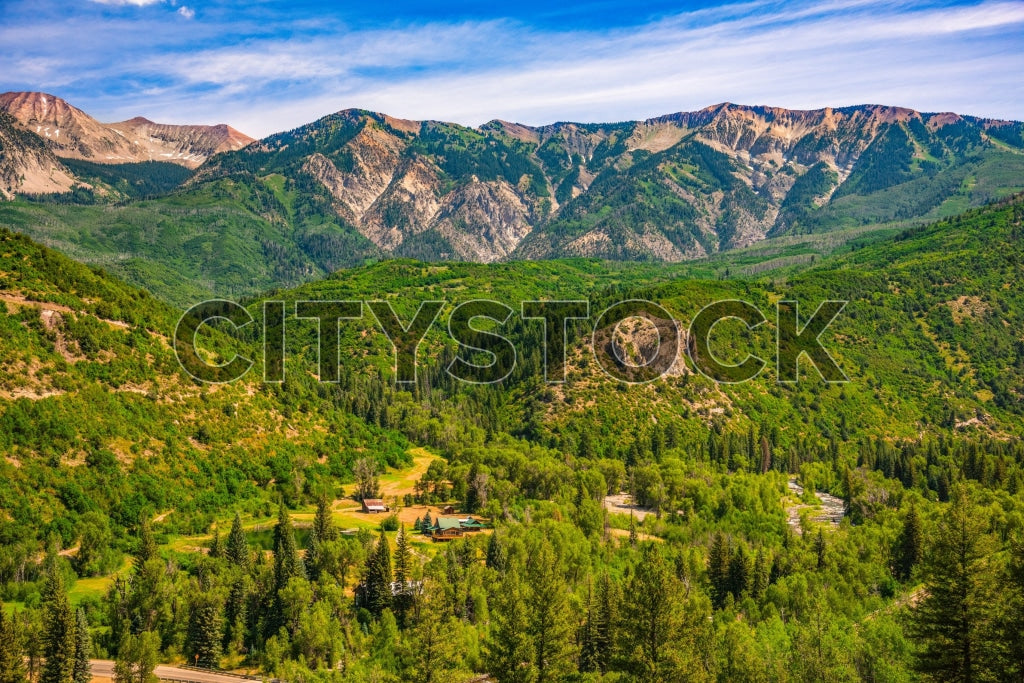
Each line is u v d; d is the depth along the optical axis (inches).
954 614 4308.6
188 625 6496.1
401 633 6338.6
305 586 6707.7
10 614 6141.7
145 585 6673.2
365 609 6663.4
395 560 6943.9
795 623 6633.9
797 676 5792.3
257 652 6432.1
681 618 5388.8
